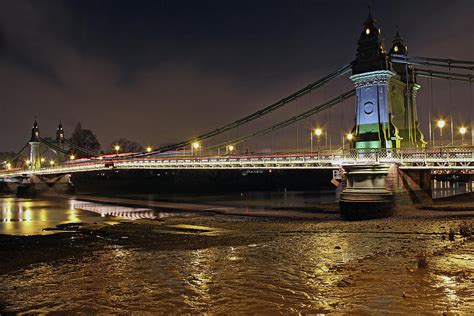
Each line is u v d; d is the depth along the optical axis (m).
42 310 11.80
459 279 12.37
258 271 14.98
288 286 12.80
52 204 79.12
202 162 63.81
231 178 137.38
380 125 45.28
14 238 31.86
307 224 36.59
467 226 24.69
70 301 12.51
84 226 42.97
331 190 124.75
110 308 11.66
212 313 10.80
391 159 43.78
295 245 20.69
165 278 14.68
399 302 10.50
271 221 44.38
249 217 50.91
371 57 46.41
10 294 13.56
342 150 47.22
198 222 44.38
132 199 89.69
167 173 135.00
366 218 42.47
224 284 13.43
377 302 10.61
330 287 12.38
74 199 92.25
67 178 116.06
